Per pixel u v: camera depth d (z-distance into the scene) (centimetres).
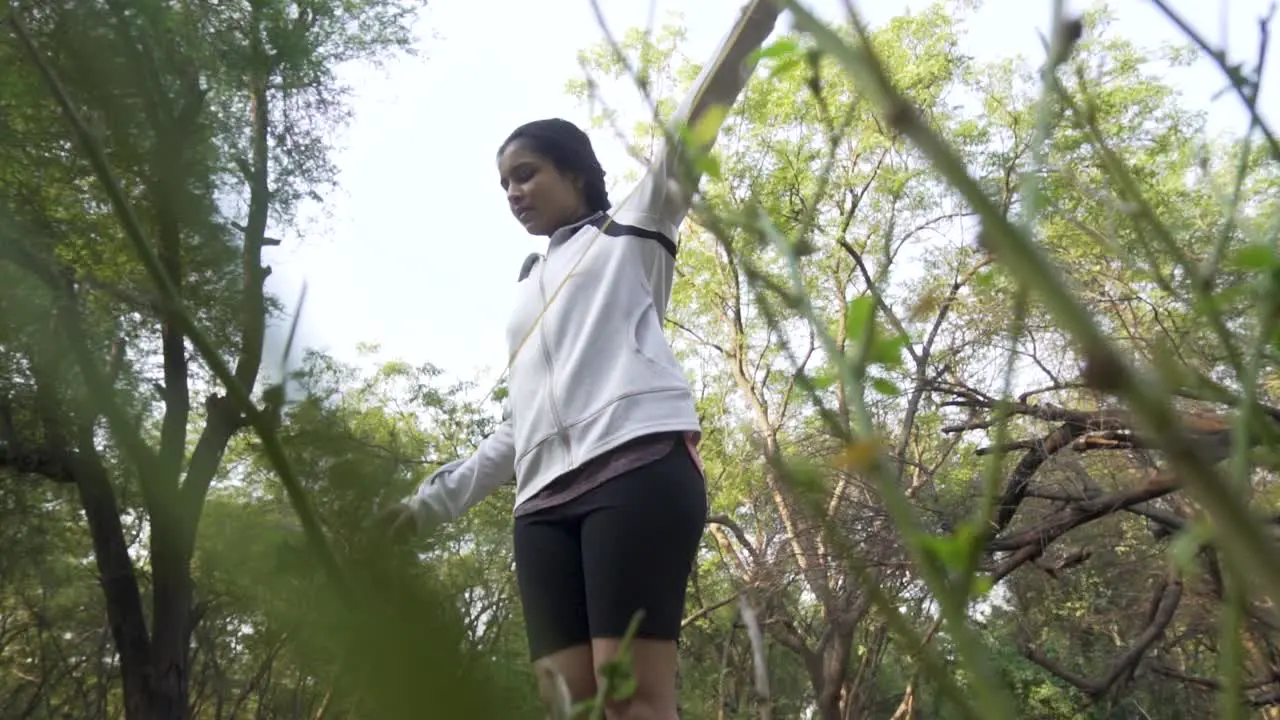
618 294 171
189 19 40
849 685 1155
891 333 48
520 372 177
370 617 28
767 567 739
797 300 49
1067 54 42
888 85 33
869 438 44
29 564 511
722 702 541
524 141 192
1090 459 625
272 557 29
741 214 53
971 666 39
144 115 36
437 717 27
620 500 156
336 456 32
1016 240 30
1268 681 286
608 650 150
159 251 36
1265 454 47
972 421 622
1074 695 866
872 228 1137
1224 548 27
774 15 100
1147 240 67
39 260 37
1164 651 824
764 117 775
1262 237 55
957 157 32
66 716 1124
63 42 35
